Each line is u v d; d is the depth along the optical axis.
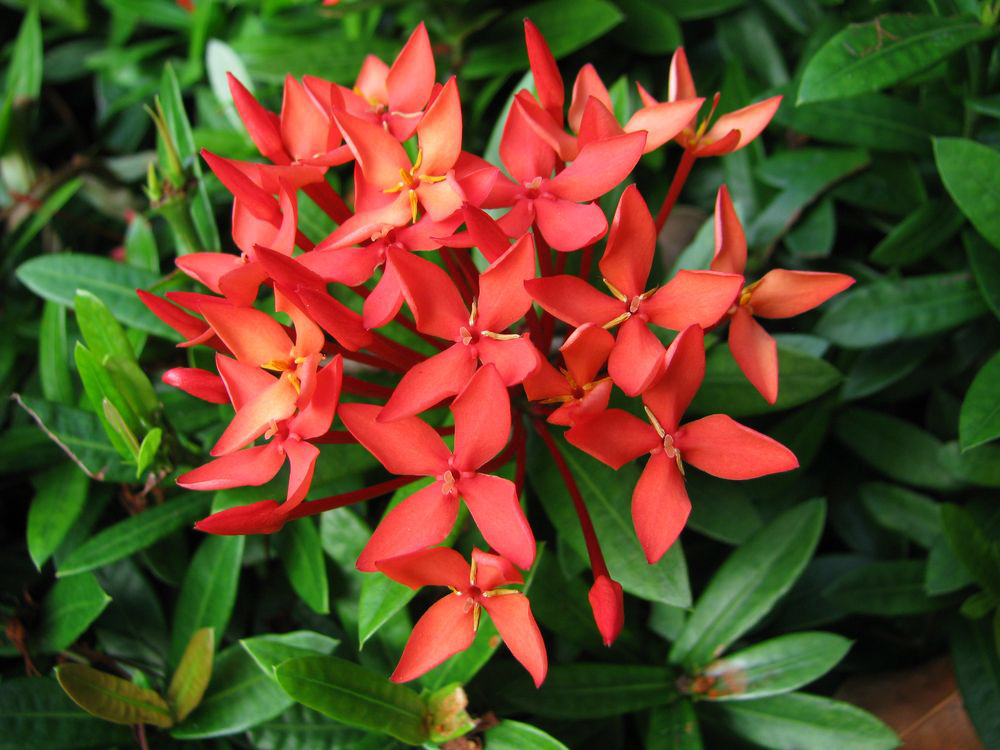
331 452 0.20
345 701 0.18
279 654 0.19
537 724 0.21
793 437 0.22
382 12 0.26
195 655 0.20
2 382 0.23
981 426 0.19
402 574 0.16
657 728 0.20
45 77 0.28
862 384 0.22
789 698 0.20
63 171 0.25
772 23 0.25
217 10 0.26
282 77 0.24
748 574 0.20
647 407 0.17
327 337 0.18
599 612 0.16
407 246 0.17
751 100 0.24
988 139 0.22
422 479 0.19
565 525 0.20
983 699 0.21
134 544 0.20
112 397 0.19
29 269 0.22
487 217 0.16
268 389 0.17
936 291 0.22
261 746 0.20
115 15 0.28
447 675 0.19
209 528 0.16
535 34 0.18
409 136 0.18
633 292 0.17
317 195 0.19
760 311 0.18
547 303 0.16
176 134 0.23
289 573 0.21
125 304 0.22
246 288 0.17
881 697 0.22
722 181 0.24
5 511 0.24
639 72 0.25
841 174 0.23
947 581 0.20
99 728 0.20
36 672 0.21
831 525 0.24
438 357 0.17
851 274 0.23
